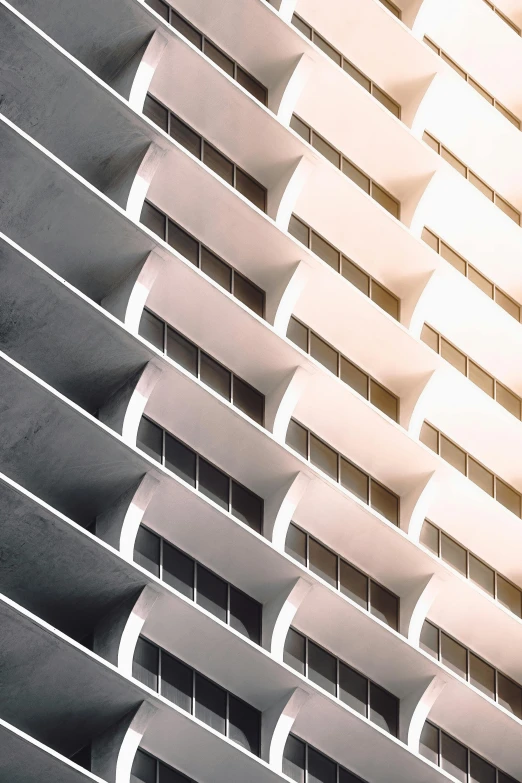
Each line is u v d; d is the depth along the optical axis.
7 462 41.59
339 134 49.06
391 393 49.62
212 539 43.84
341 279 46.56
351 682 46.84
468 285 49.50
